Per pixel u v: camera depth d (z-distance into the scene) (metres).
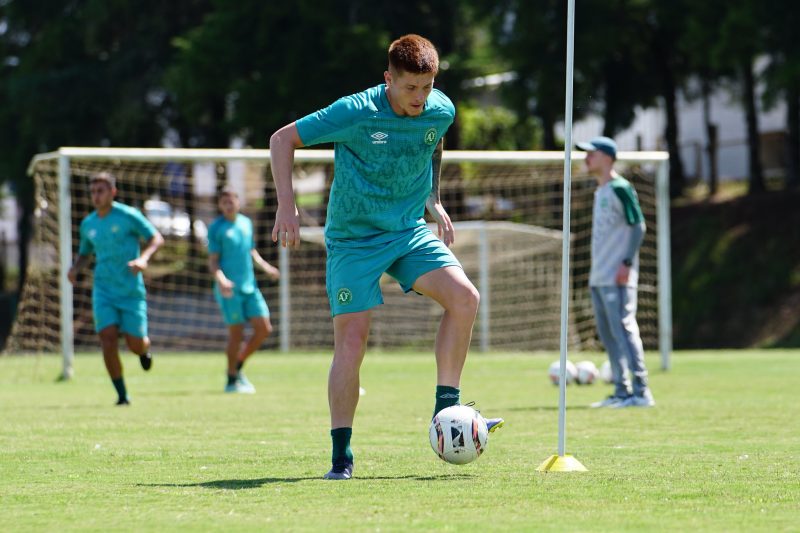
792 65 75.31
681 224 92.88
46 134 92.81
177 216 76.25
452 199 84.94
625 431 24.39
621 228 30.81
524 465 18.52
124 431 24.97
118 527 13.13
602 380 41.94
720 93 113.25
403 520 13.30
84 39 95.69
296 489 15.80
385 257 17.28
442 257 17.41
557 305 75.44
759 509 14.08
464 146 113.56
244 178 78.06
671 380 42.50
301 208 78.06
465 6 85.06
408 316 76.00
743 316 83.56
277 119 80.69
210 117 91.56
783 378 43.41
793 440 22.56
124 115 88.94
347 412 17.14
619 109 97.25
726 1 79.31
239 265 38.47
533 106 91.31
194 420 27.75
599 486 15.95
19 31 101.19
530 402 33.03
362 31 78.19
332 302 17.41
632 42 88.81
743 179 104.12
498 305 76.38
